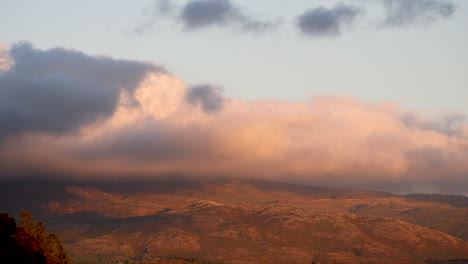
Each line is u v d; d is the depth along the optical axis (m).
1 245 113.50
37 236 156.38
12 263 112.50
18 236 121.00
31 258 117.31
